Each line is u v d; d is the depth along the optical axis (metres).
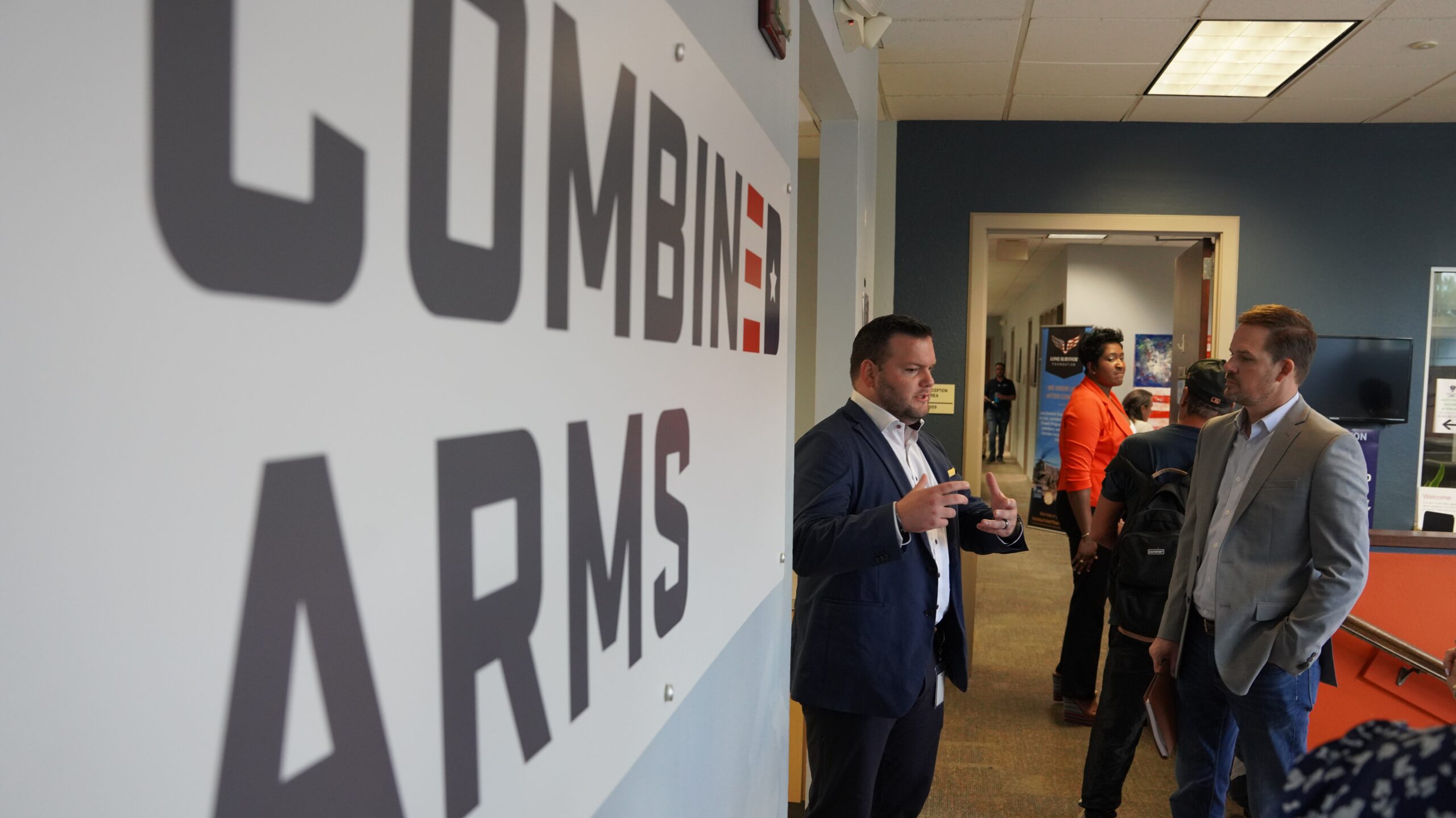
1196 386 2.59
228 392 0.34
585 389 0.69
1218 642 1.91
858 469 1.88
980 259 4.31
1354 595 1.75
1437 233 4.19
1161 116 4.15
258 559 0.36
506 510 0.57
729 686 1.23
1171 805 2.15
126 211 0.30
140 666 0.31
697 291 1.00
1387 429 4.29
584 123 0.68
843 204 3.08
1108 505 2.78
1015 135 4.29
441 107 0.48
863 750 1.82
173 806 0.32
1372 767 0.50
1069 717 3.37
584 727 0.70
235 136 0.34
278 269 0.37
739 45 1.25
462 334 0.51
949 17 3.07
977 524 2.04
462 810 0.52
